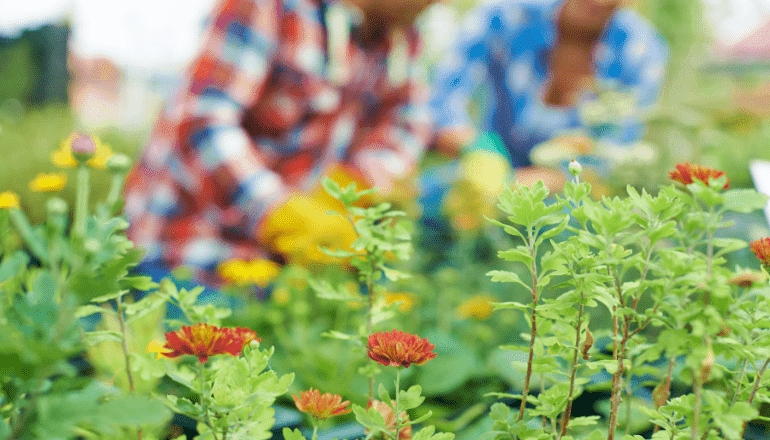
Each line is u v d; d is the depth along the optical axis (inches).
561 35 112.0
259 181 71.7
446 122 106.1
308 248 58.9
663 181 83.8
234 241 74.5
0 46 292.4
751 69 323.6
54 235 12.6
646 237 16.6
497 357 42.3
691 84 281.3
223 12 76.4
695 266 15.2
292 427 27.0
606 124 102.5
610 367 17.1
